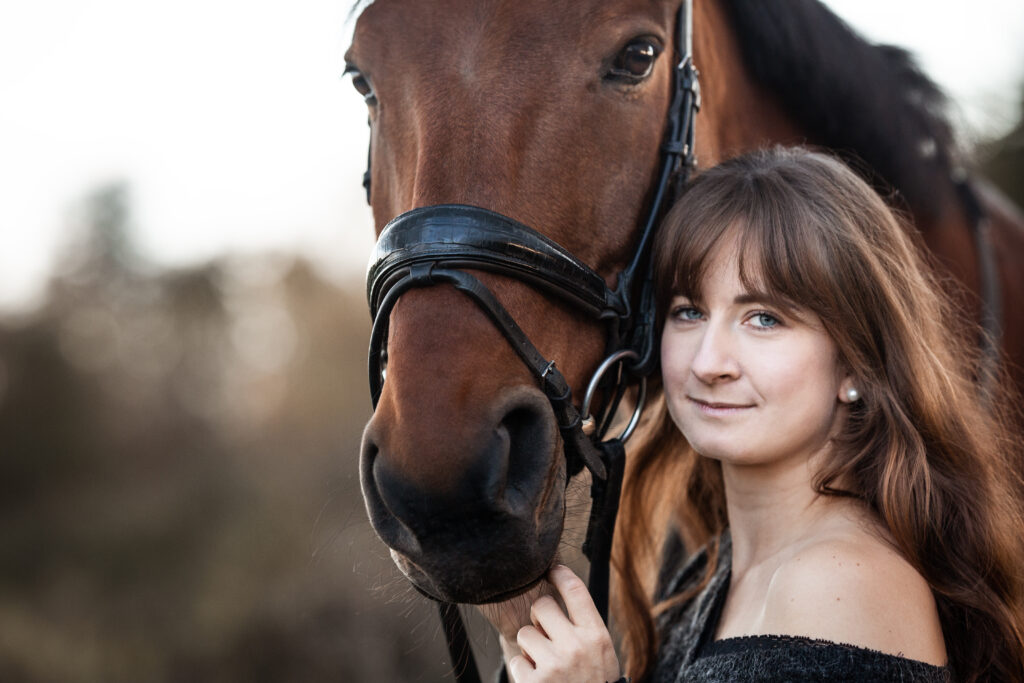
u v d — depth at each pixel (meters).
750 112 1.81
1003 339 2.06
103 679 5.00
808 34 1.80
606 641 1.11
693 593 1.46
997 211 2.30
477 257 1.12
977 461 1.23
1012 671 1.17
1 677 5.13
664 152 1.38
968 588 1.14
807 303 1.15
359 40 1.34
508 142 1.18
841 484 1.20
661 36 1.34
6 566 7.33
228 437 10.09
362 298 10.93
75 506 8.69
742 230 1.17
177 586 6.18
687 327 1.23
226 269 11.69
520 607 1.22
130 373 11.09
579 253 1.25
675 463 1.53
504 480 1.03
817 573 1.05
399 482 1.01
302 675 4.62
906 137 1.89
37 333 11.07
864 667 0.97
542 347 1.17
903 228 1.62
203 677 4.89
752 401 1.16
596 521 1.25
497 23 1.23
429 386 1.04
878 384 1.18
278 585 5.41
